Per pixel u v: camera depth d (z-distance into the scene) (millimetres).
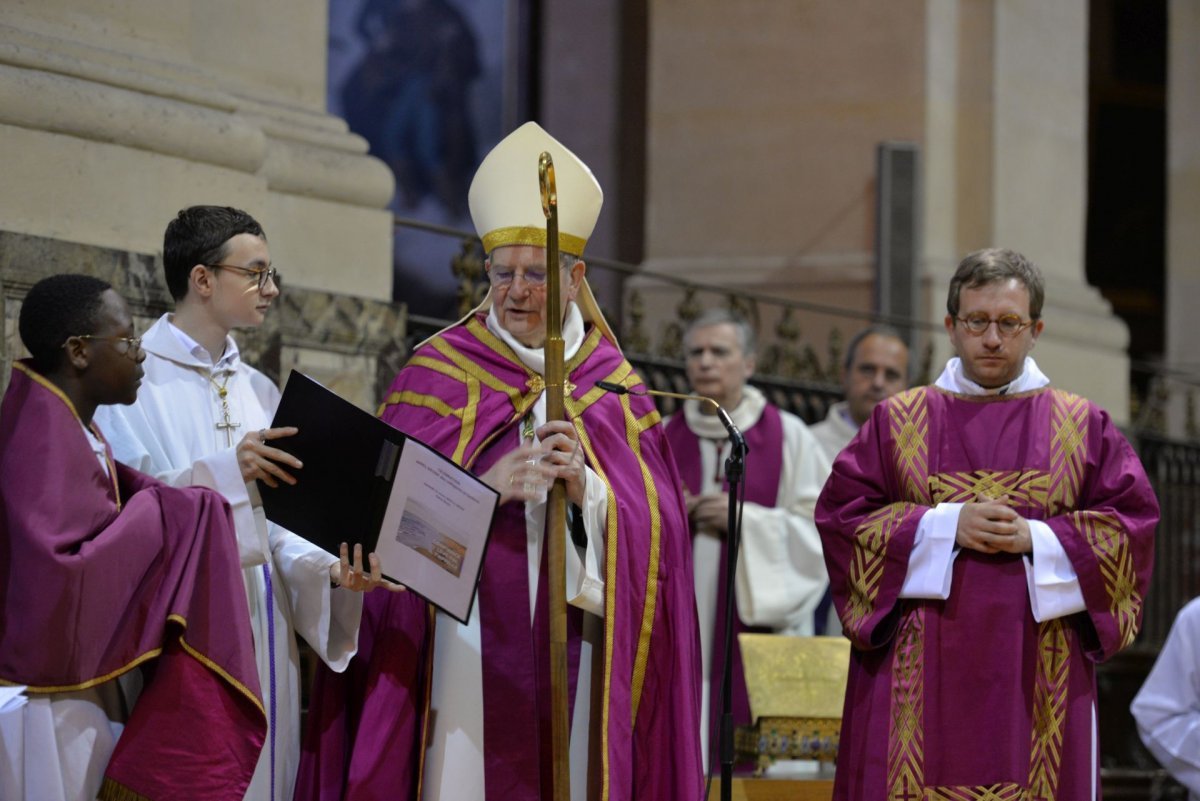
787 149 14234
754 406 8789
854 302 13703
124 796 5211
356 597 5816
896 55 13930
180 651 5320
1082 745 5711
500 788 5742
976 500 5859
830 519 6055
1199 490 14617
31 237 6535
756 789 6875
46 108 6789
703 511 8203
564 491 5617
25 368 5277
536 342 6145
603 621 5844
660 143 14719
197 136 7348
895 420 6074
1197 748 8789
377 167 8469
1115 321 14594
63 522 5098
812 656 7562
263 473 5504
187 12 7668
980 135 14016
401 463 5449
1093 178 21719
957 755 5684
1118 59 21594
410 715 5766
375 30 15016
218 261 5871
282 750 5859
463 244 9055
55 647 5055
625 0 15695
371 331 8078
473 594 5535
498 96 15594
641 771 5883
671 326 11109
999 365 5938
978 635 5730
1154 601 13977
